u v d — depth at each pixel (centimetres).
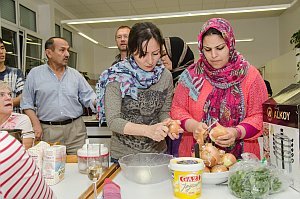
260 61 774
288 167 108
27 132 169
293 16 648
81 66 785
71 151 272
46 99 266
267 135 123
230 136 118
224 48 129
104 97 138
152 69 141
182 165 97
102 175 122
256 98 135
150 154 134
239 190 97
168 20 752
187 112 147
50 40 266
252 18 770
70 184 117
